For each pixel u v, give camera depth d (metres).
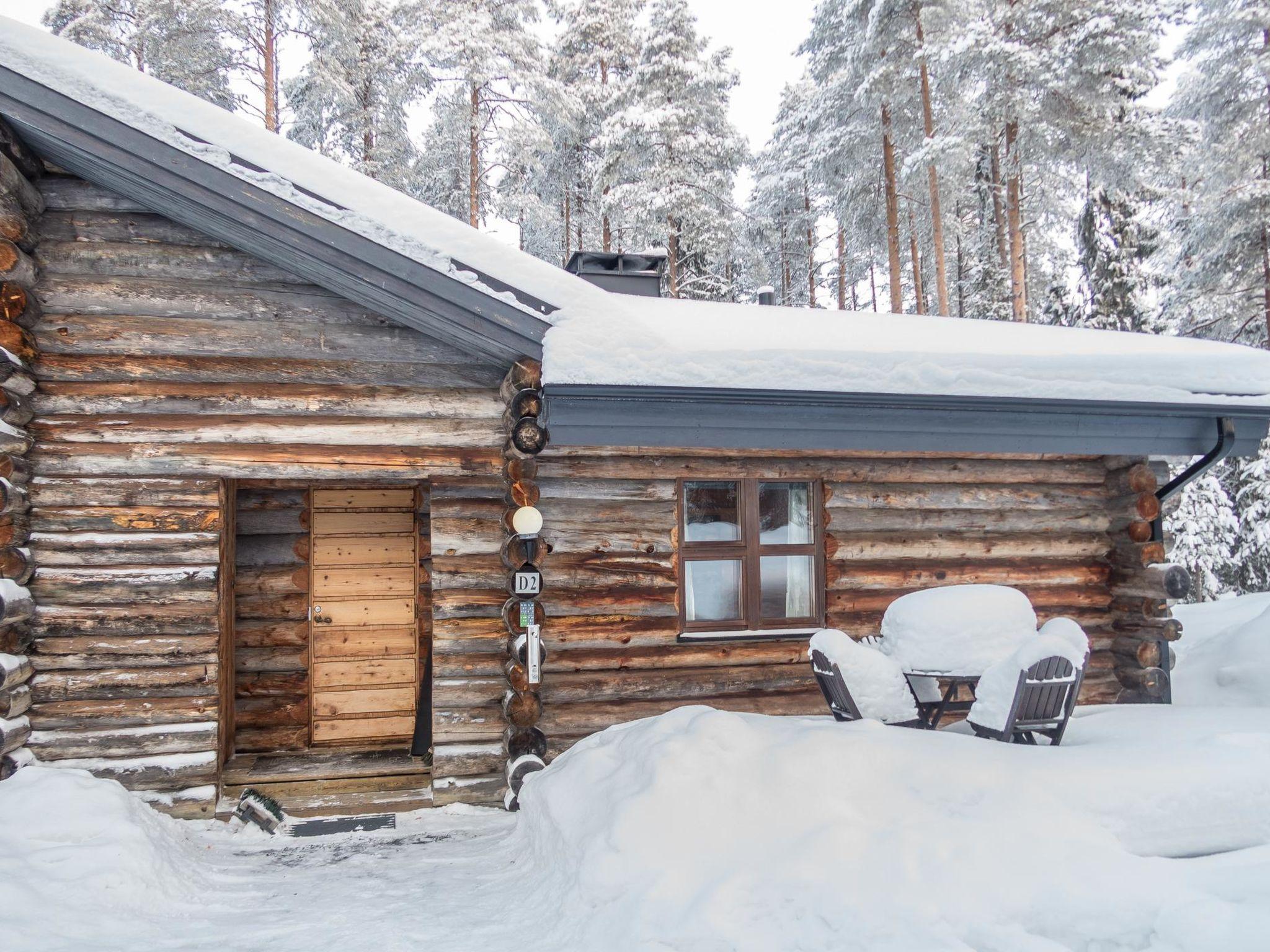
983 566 7.29
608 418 5.64
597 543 6.53
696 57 25.16
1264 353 6.75
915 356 5.94
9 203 5.35
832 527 7.03
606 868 3.75
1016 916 3.30
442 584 6.14
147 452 5.74
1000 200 24.78
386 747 7.34
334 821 5.69
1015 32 20.64
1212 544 21.78
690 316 7.52
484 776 6.05
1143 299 24.42
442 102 24.27
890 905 3.34
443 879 4.57
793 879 3.53
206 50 21.08
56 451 5.66
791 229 33.66
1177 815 4.09
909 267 35.28
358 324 6.10
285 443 5.93
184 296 5.88
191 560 5.76
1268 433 6.70
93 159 5.14
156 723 5.66
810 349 5.80
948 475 7.27
